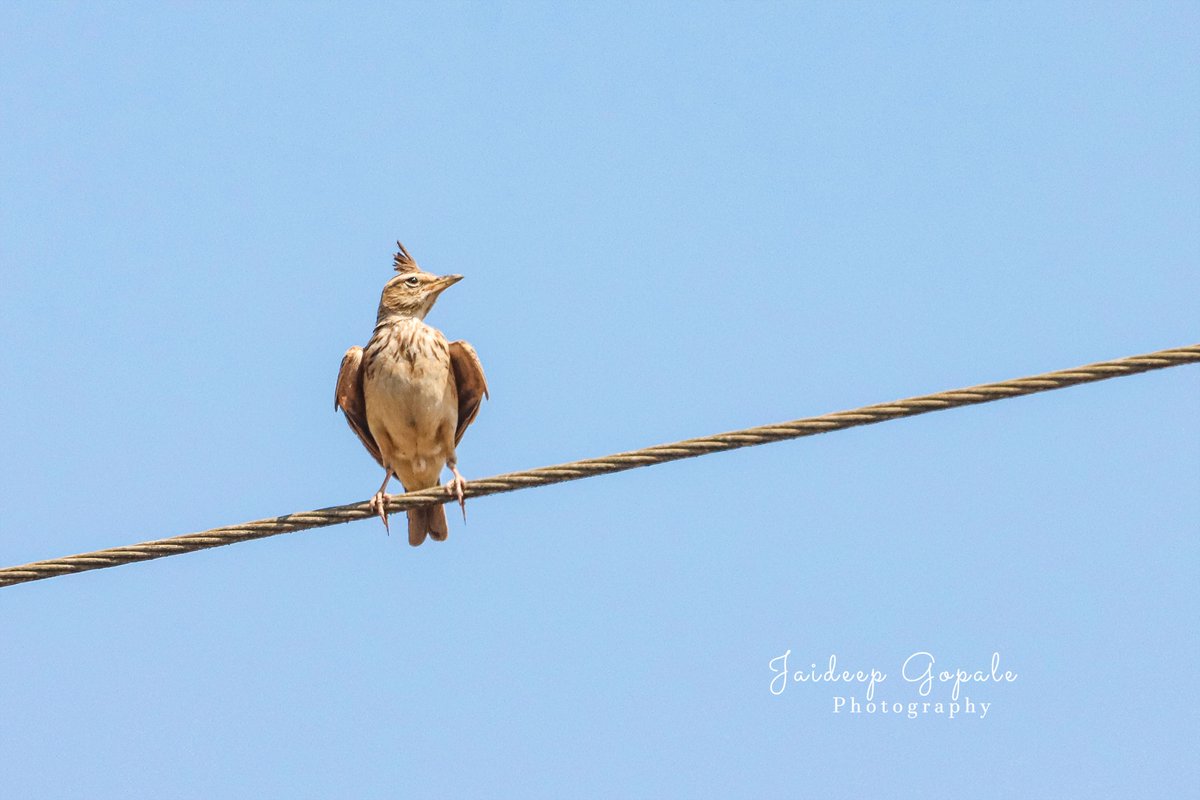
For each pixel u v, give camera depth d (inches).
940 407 451.8
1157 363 434.6
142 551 494.0
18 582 488.1
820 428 462.0
